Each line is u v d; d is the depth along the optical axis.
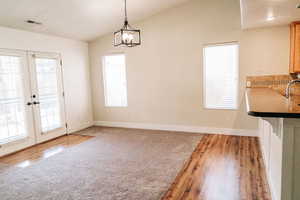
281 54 4.01
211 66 4.62
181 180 2.66
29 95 4.24
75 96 5.43
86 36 5.31
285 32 3.94
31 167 3.21
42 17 3.79
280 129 1.73
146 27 5.04
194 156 3.42
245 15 3.20
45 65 4.59
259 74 4.19
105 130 5.39
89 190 2.49
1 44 3.73
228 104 4.57
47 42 4.62
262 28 4.08
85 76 5.75
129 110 5.55
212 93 4.68
